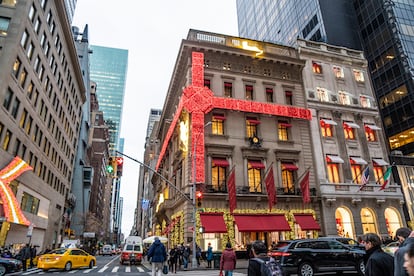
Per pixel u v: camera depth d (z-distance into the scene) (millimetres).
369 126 34281
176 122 34312
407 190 34031
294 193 28672
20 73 27734
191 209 25859
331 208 29172
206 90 28844
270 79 33000
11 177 25203
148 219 88625
